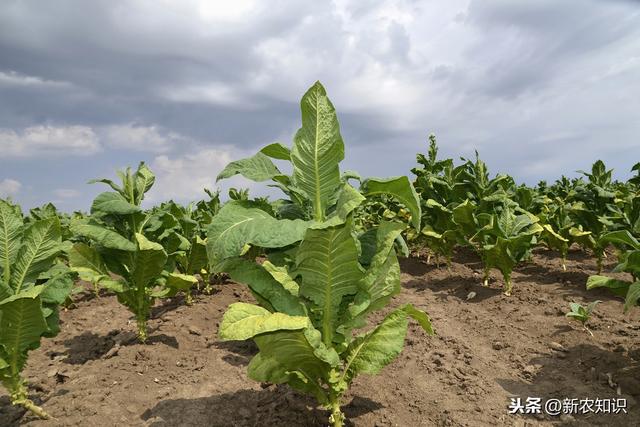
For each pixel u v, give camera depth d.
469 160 9.38
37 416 4.03
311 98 3.17
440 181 9.04
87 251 5.20
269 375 3.32
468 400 4.07
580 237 8.35
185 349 5.48
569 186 13.23
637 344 5.00
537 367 4.74
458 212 7.89
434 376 4.57
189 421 3.86
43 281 4.14
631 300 3.89
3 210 3.89
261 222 2.78
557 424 3.63
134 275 5.25
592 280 4.64
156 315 6.96
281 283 3.03
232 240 2.68
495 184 9.14
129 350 5.25
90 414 4.01
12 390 3.81
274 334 2.80
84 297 8.62
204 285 8.38
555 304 6.69
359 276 3.06
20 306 3.47
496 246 7.00
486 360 4.97
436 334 5.80
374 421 3.68
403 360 4.99
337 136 3.16
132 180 5.49
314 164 3.20
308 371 3.25
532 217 7.37
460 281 8.44
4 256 3.86
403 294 7.95
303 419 3.72
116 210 4.91
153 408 4.10
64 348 6.03
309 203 3.57
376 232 3.53
